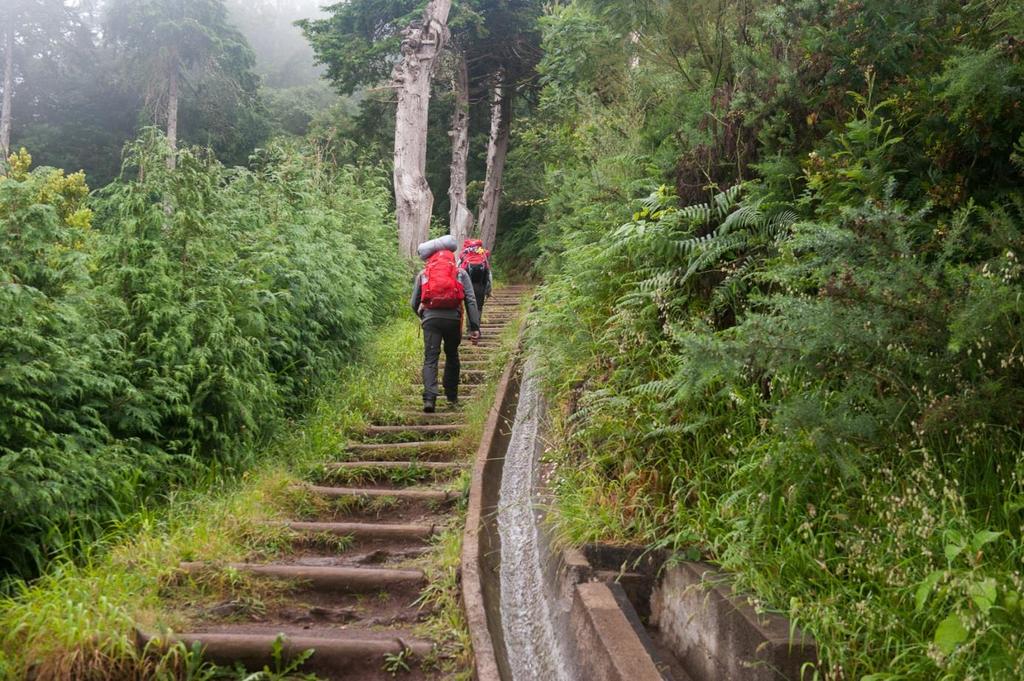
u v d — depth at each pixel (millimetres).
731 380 3363
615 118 8906
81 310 5234
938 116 3449
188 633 3822
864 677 2344
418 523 5453
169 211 6543
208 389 5969
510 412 7602
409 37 17109
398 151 17062
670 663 3330
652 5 7125
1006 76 3045
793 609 2678
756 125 4520
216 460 5895
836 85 3988
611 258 5602
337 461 6664
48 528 4453
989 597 2088
